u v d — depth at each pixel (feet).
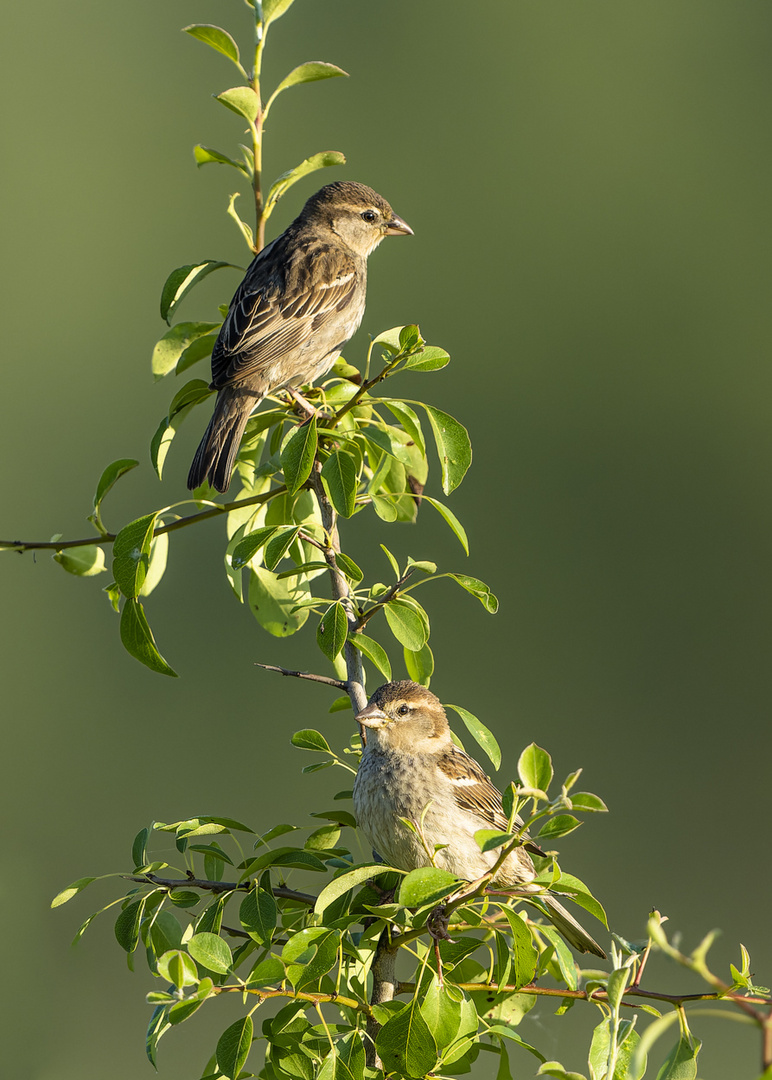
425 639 24.58
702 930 64.34
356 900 23.93
